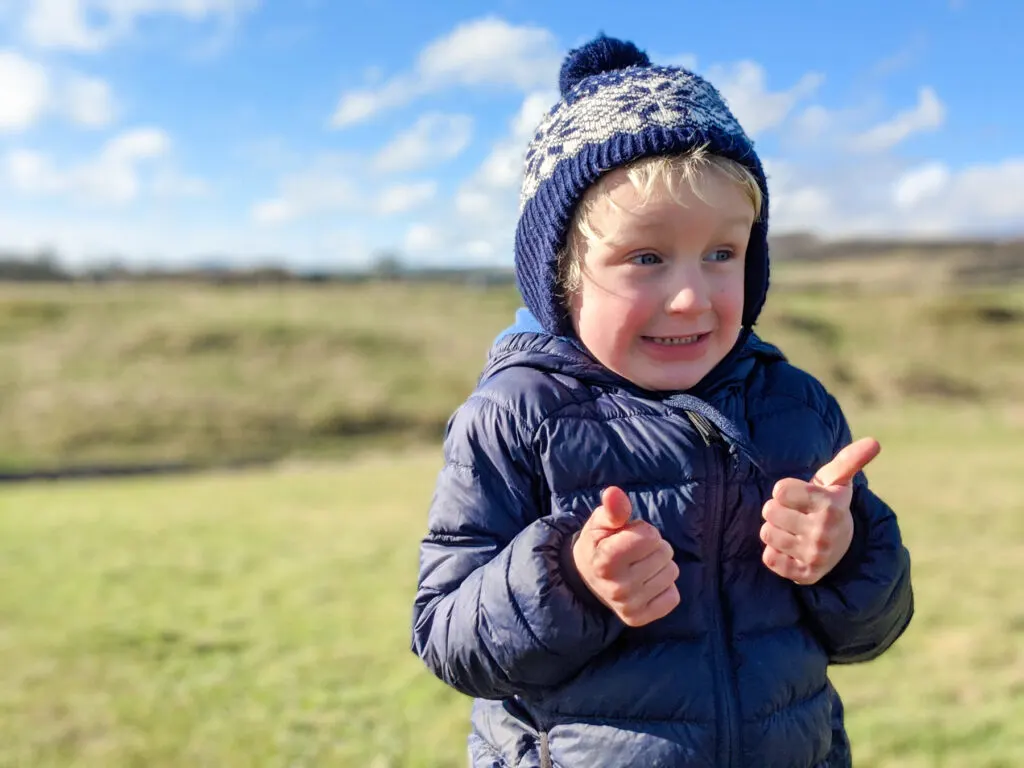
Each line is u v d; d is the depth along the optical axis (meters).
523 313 1.56
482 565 1.31
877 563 1.35
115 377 26.36
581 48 1.54
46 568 7.08
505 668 1.21
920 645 4.44
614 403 1.34
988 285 55.94
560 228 1.35
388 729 3.62
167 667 4.48
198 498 11.70
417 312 36.94
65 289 43.84
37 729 3.66
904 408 22.12
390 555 7.32
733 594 1.30
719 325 1.34
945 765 3.11
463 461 1.37
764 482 1.34
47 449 20.91
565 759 1.26
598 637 1.19
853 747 3.26
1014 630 4.64
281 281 52.59
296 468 18.22
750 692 1.26
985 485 9.68
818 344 31.03
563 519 1.23
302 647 4.80
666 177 1.25
